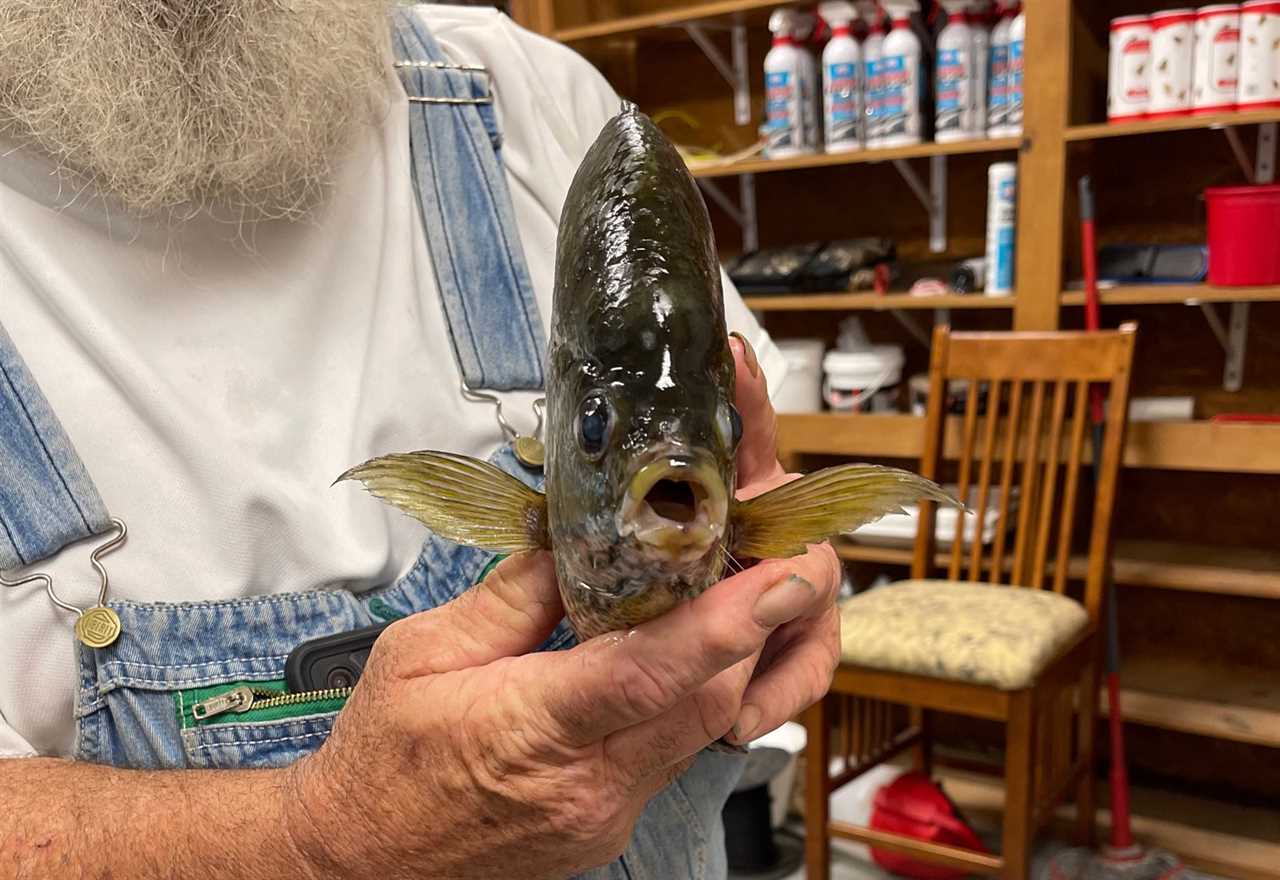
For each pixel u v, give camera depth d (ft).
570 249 1.50
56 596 2.13
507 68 2.88
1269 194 5.77
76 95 2.14
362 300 2.54
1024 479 6.48
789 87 7.26
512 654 1.72
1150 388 7.16
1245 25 5.74
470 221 2.69
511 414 2.64
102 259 2.31
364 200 2.58
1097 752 7.11
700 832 2.53
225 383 2.34
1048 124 6.30
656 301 1.38
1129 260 6.57
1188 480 7.13
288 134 2.35
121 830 1.87
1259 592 6.26
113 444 2.23
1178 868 6.22
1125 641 7.53
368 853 1.75
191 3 2.26
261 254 2.45
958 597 6.20
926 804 6.66
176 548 2.25
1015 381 6.40
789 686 1.84
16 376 2.13
